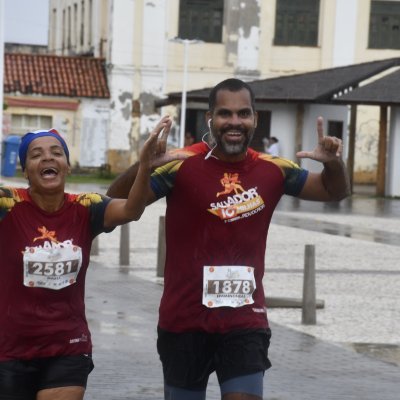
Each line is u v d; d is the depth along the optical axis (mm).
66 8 89250
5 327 8094
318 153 8820
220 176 8703
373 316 18656
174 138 71062
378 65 61562
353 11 73625
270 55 73812
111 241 29922
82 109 71625
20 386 8094
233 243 8656
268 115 62656
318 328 17281
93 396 12047
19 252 8102
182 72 73250
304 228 36719
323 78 61562
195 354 8703
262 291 8836
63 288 8148
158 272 22594
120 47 72188
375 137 69938
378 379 13562
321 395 12477
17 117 70875
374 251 29812
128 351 14672
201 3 73125
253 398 8438
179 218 8727
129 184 8789
